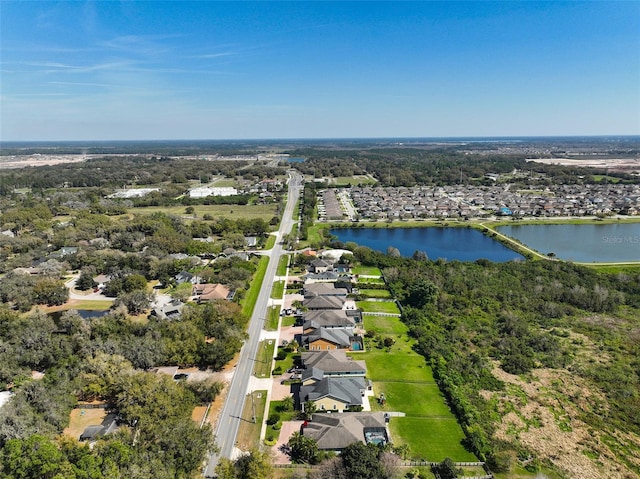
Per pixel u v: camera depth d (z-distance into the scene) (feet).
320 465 198.80
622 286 439.22
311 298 396.37
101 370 254.27
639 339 339.77
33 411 218.59
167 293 431.84
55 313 385.70
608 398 267.80
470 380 282.15
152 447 196.03
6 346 280.51
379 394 266.36
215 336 314.76
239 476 188.96
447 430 235.61
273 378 281.54
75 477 169.68
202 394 252.42
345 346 318.45
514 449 221.87
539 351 323.57
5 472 171.83
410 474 202.18
